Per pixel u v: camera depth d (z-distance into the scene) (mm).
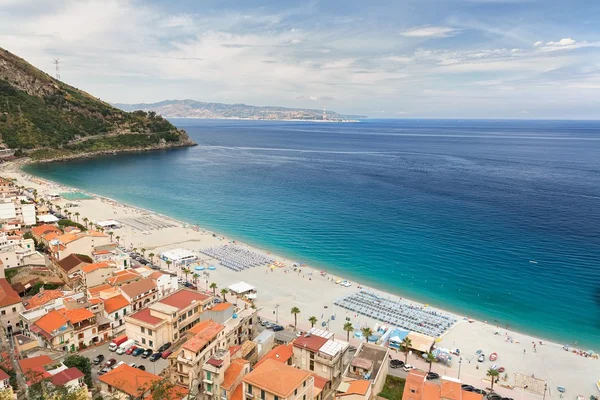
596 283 138250
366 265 152875
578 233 185375
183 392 67500
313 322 99125
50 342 84125
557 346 102562
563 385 87062
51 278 120250
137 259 146625
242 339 92500
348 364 82250
